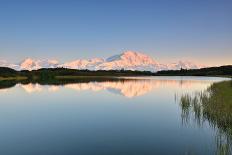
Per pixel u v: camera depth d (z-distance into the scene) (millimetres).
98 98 52781
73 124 27984
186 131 24641
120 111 36281
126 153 18781
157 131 24781
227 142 20562
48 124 28125
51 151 19219
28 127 26750
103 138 22469
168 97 53281
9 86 87625
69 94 61031
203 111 31719
